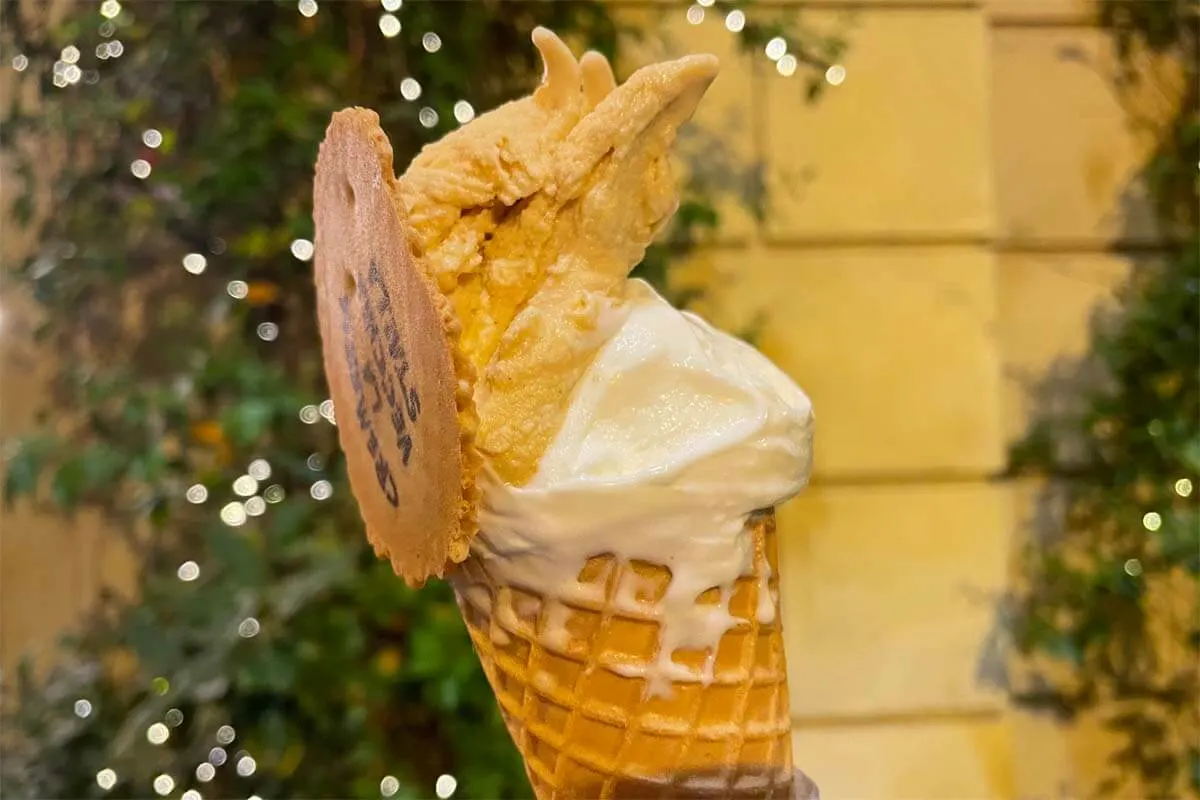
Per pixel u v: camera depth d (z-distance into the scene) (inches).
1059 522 32.0
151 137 27.6
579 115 16.6
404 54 26.8
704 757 16.4
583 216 16.4
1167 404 30.4
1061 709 32.1
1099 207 32.0
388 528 16.5
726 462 16.2
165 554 30.8
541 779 16.9
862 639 31.2
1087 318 32.0
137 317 30.0
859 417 31.0
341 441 17.2
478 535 16.3
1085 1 31.6
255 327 29.1
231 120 25.7
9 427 30.2
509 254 16.5
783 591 31.0
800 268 30.6
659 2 29.2
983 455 31.1
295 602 25.1
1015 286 32.0
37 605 30.7
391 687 28.4
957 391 31.0
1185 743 32.0
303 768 27.7
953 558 31.2
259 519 28.4
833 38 28.9
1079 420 31.9
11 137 28.5
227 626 25.6
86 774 27.4
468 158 16.4
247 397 26.1
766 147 30.3
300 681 26.1
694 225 29.3
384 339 16.0
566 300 16.4
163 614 27.6
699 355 16.5
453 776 27.9
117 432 29.3
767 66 30.1
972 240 30.9
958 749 31.2
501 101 27.8
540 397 16.3
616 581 16.2
